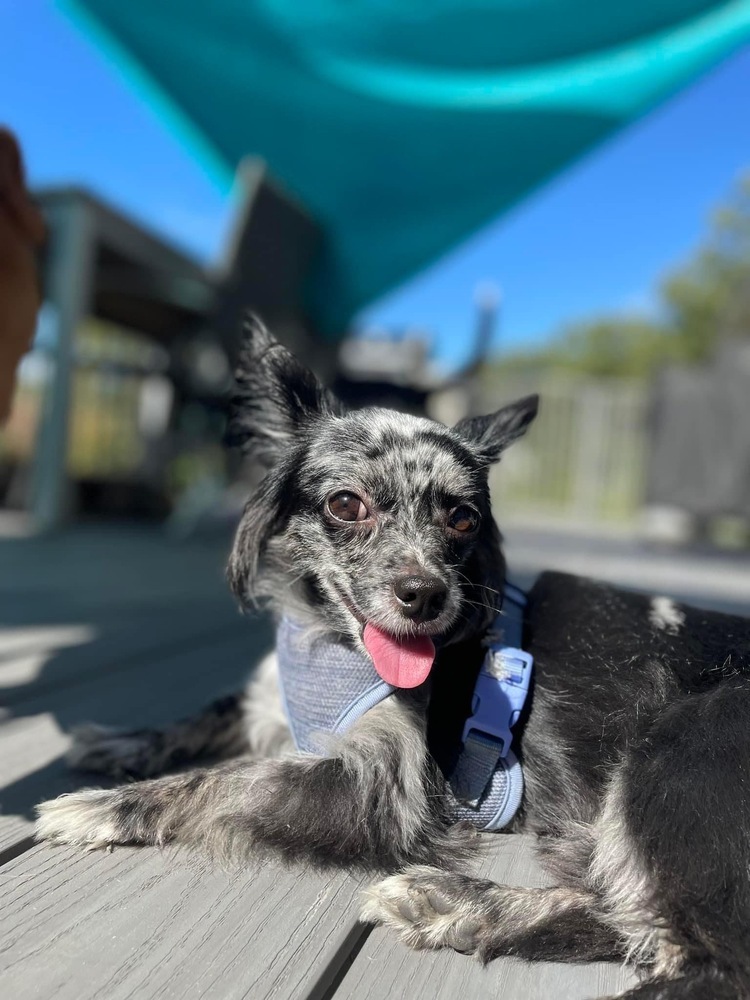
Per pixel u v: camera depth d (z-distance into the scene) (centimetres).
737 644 31
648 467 167
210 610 69
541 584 36
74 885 24
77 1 76
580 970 22
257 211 86
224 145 95
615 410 213
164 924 22
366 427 37
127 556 93
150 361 137
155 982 19
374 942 23
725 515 156
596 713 30
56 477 106
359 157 90
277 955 21
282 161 93
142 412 146
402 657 30
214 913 23
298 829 27
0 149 33
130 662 51
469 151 87
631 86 75
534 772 30
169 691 45
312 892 25
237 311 88
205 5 73
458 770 30
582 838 28
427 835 28
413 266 104
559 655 32
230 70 82
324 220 98
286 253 92
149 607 68
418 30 71
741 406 154
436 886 25
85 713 40
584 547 134
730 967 21
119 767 33
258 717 35
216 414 112
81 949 21
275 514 36
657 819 25
